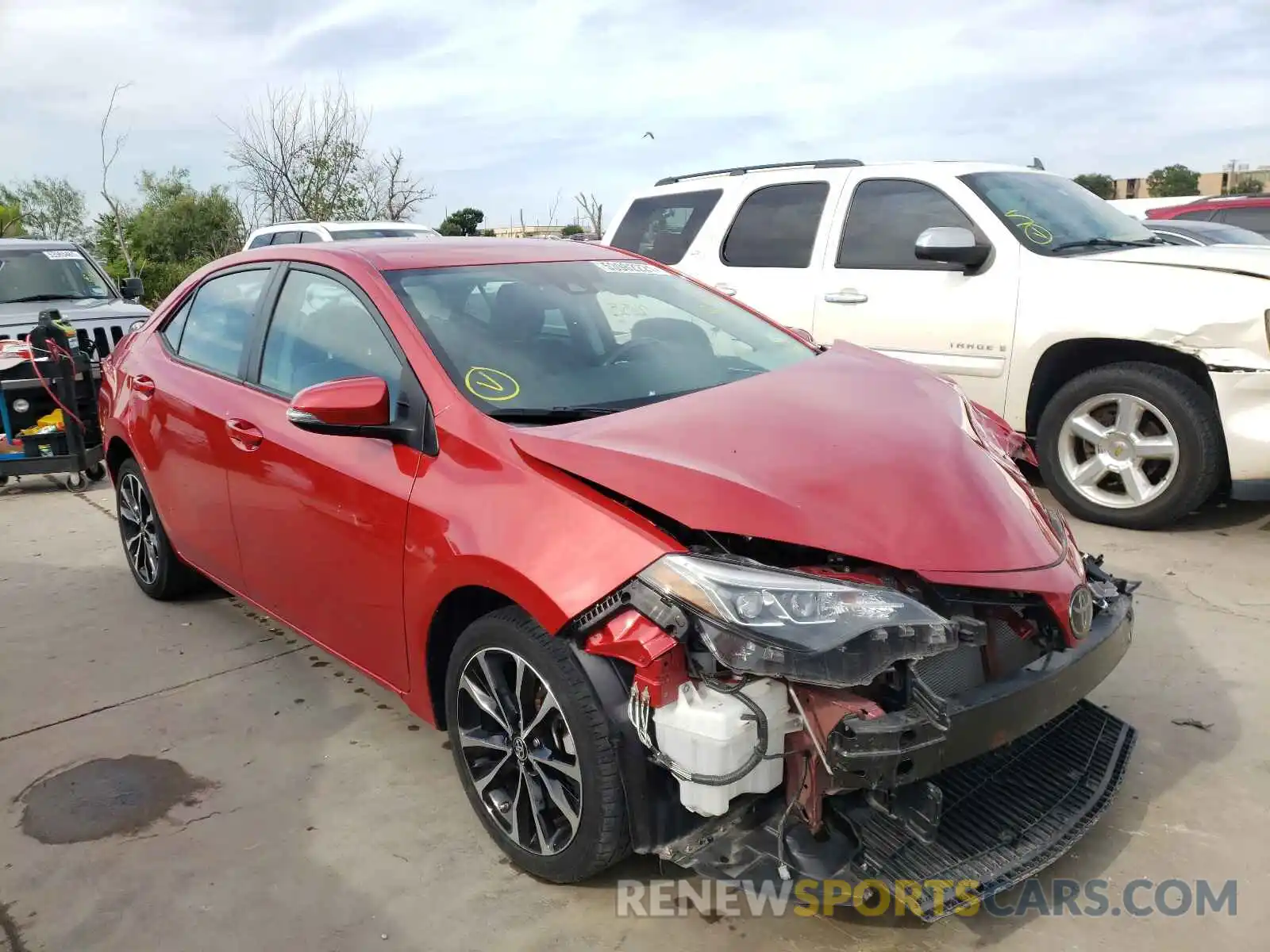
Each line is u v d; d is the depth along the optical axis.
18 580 5.18
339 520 3.07
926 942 2.39
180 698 3.79
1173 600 4.25
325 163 24.66
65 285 9.72
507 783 2.75
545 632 2.44
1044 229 5.59
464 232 26.16
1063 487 5.36
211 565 4.10
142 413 4.31
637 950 2.40
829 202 6.29
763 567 2.20
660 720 2.21
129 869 2.78
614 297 3.62
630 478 2.40
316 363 3.39
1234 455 4.71
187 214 29.45
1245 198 12.28
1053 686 2.39
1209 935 2.38
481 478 2.64
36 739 3.51
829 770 2.13
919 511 2.39
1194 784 2.96
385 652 3.06
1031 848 2.35
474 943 2.45
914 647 2.12
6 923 2.58
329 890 2.66
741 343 3.63
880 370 3.30
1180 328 4.79
